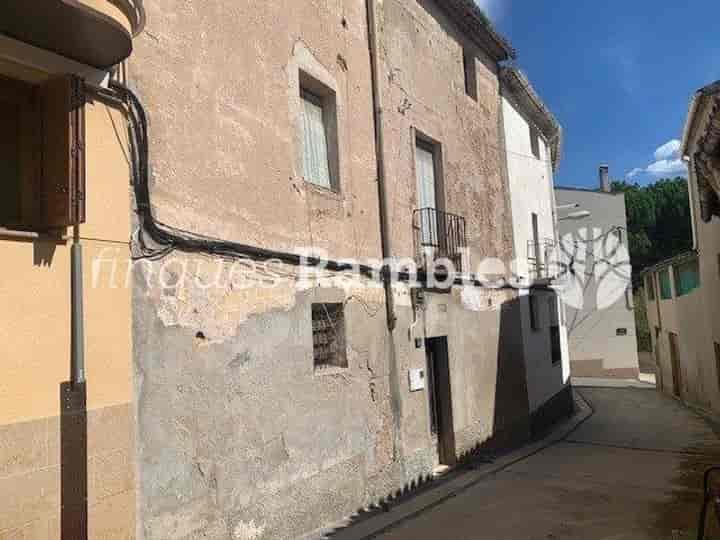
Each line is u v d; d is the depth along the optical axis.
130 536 4.22
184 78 5.09
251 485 5.42
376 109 8.25
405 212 8.76
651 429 13.73
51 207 3.87
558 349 16.17
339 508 6.62
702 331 16.27
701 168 9.67
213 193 5.29
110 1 3.80
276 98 6.23
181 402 4.77
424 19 9.96
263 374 5.69
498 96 13.11
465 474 8.87
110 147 4.30
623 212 28.91
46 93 4.00
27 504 3.62
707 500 4.89
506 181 13.09
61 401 3.85
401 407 8.07
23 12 3.50
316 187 6.82
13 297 3.65
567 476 8.70
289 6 6.58
